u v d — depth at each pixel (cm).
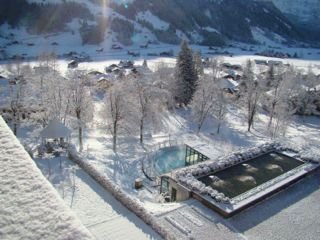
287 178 2509
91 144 3969
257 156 2923
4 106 4091
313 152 3114
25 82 4359
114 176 3144
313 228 1995
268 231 1931
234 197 2209
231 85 6931
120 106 3841
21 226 305
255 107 5078
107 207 2100
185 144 3759
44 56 8706
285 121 4859
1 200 321
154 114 4306
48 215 317
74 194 2223
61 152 3003
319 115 6262
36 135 3769
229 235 1861
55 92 3825
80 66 9688
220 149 3797
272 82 6406
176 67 5850
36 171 358
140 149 3988
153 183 3131
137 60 11838
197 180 2369
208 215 2045
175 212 2058
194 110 4875
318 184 2555
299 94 6059
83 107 3925
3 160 359
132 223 1947
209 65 9631
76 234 306
